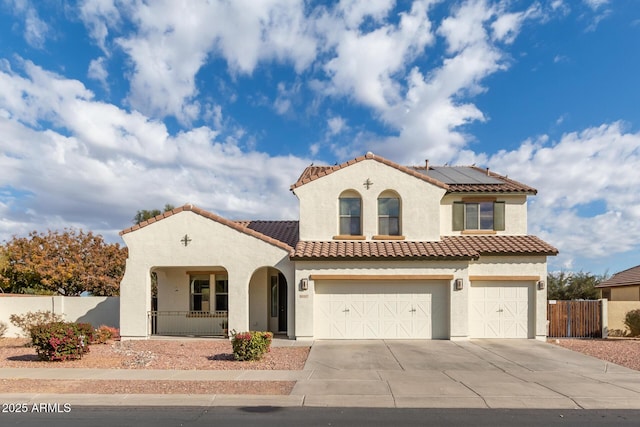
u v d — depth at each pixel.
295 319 18.69
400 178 19.98
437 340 18.50
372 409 9.48
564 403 9.84
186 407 9.60
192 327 21.28
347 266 18.73
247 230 19.09
